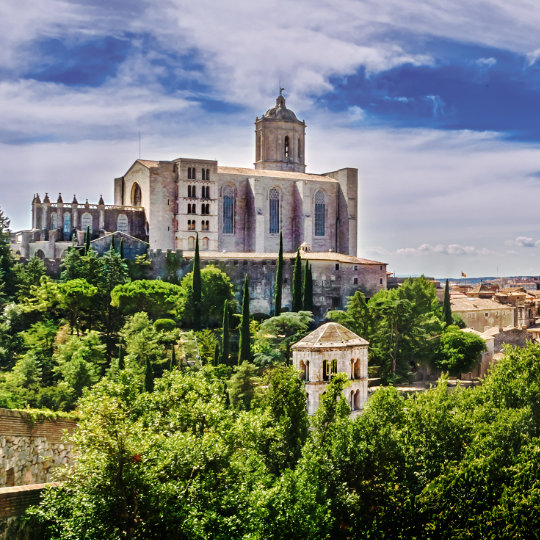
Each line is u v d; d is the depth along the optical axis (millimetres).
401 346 144875
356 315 148750
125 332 136125
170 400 55562
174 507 44688
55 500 44250
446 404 67500
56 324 141000
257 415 55375
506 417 67938
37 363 111875
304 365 85812
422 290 164875
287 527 48000
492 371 84938
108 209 197625
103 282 159750
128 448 44156
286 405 63625
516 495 55469
